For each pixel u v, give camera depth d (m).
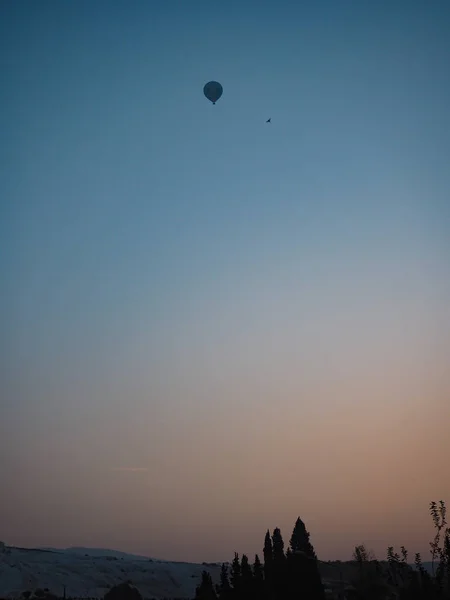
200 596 124.19
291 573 117.81
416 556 160.00
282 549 126.12
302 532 141.12
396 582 164.62
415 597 130.12
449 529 159.25
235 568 125.81
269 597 117.69
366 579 162.25
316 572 118.25
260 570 125.12
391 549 169.00
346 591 157.88
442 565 147.25
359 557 177.38
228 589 122.00
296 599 115.31
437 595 132.62
